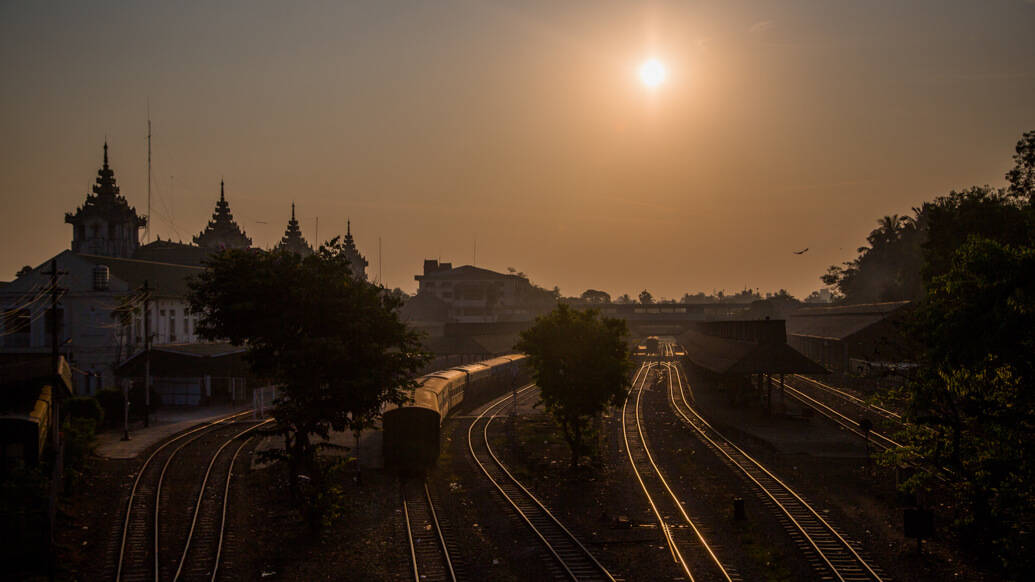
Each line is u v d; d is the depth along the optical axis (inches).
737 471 1069.8
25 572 676.1
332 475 962.7
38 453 910.4
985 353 601.6
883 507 868.0
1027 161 1876.2
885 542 737.6
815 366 1572.3
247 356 956.0
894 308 2341.3
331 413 934.4
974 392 660.1
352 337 935.7
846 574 649.0
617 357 1149.1
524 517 838.5
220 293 930.7
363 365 951.0
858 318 2657.5
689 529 792.3
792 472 1057.5
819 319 3294.8
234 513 865.5
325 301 925.2
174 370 1839.3
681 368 3152.1
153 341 2194.9
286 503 921.5
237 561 701.9
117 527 812.6
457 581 644.1
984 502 704.4
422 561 697.6
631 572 660.1
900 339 2138.3
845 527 784.9
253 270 930.7
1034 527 587.5
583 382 1096.8
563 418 1148.5
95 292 2081.7
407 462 1104.8
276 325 909.8
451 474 1096.2
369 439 1398.9
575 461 1122.7
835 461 1131.9
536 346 1130.0
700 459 1170.0
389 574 669.3
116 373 1849.2
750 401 1769.2
